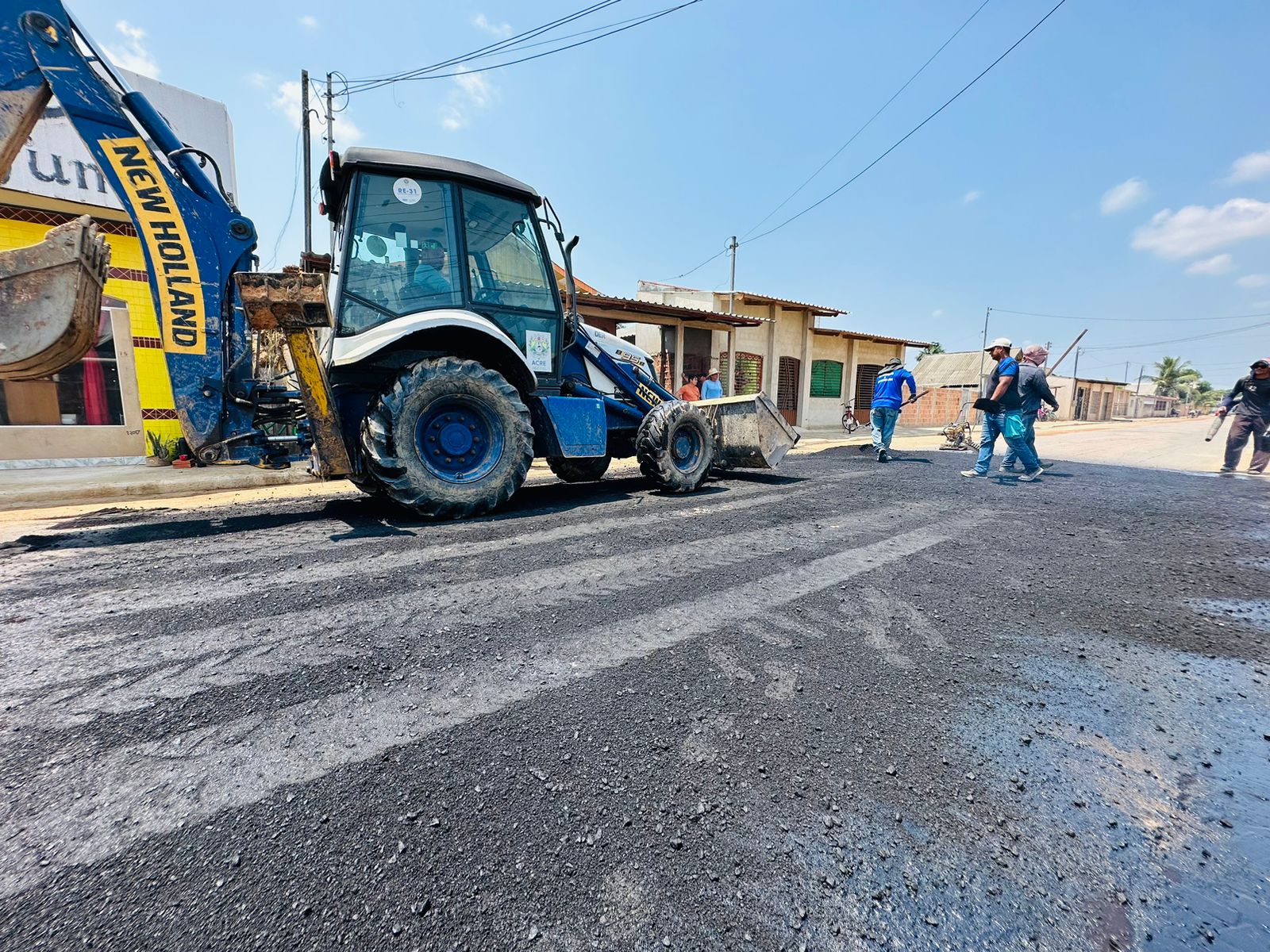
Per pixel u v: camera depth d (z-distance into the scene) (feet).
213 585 7.59
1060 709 4.87
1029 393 18.48
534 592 7.42
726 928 2.82
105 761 4.00
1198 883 3.13
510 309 13.03
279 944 2.70
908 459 25.84
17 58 10.47
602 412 14.34
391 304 11.55
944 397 70.33
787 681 5.23
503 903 2.95
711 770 4.00
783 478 18.78
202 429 11.98
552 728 4.44
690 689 5.05
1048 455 27.73
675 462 15.58
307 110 39.34
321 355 12.01
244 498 14.83
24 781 3.77
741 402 17.85
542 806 3.62
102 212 20.25
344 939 2.73
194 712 4.60
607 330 36.70
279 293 10.02
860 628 6.43
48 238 9.30
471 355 12.86
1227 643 6.20
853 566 8.65
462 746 4.21
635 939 2.76
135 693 4.88
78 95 10.79
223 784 3.78
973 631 6.39
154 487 15.38
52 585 7.61
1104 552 9.59
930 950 2.72
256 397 12.64
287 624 6.33
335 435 11.00
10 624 6.31
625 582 7.85
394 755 4.09
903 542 10.14
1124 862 3.28
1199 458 26.18
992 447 18.97
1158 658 5.85
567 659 5.57
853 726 4.56
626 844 3.34
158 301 11.57
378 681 5.11
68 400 20.58
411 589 7.47
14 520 12.00
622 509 13.03
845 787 3.85
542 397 13.46
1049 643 6.13
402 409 11.04
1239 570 8.66
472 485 11.84
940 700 4.98
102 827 3.39
